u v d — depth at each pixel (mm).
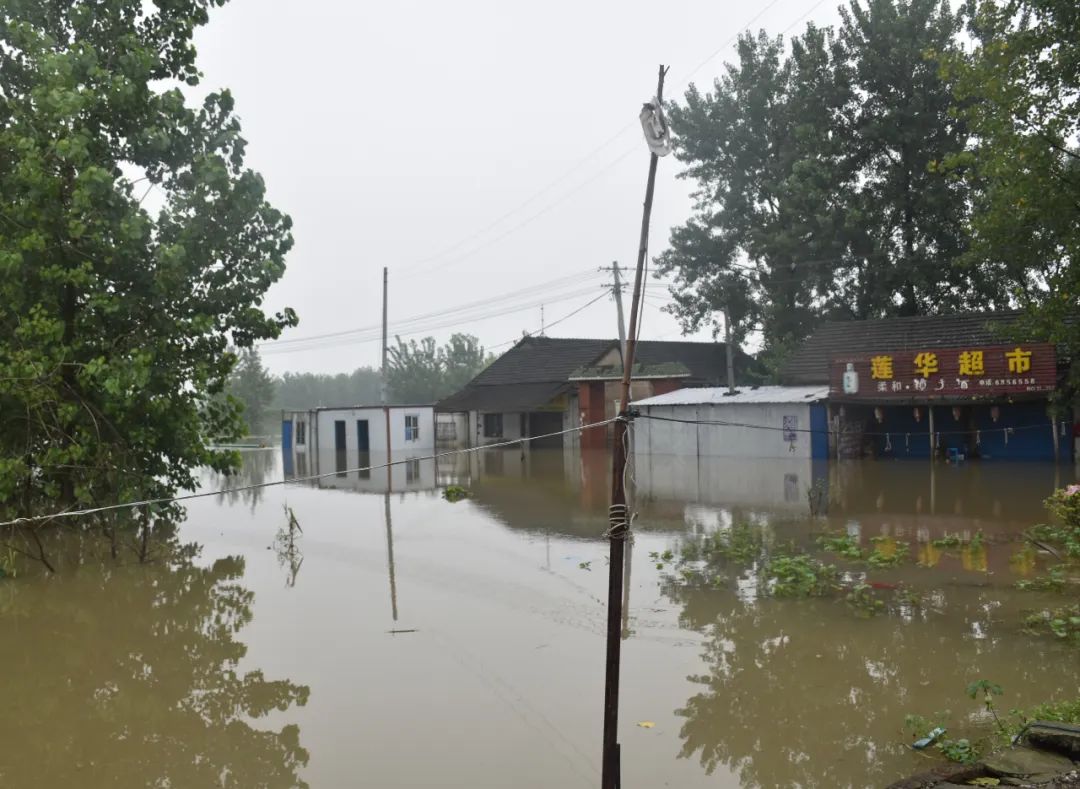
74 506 14141
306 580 11977
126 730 6953
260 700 7398
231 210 14461
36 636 9602
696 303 37812
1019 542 13008
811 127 30781
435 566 12609
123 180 14602
